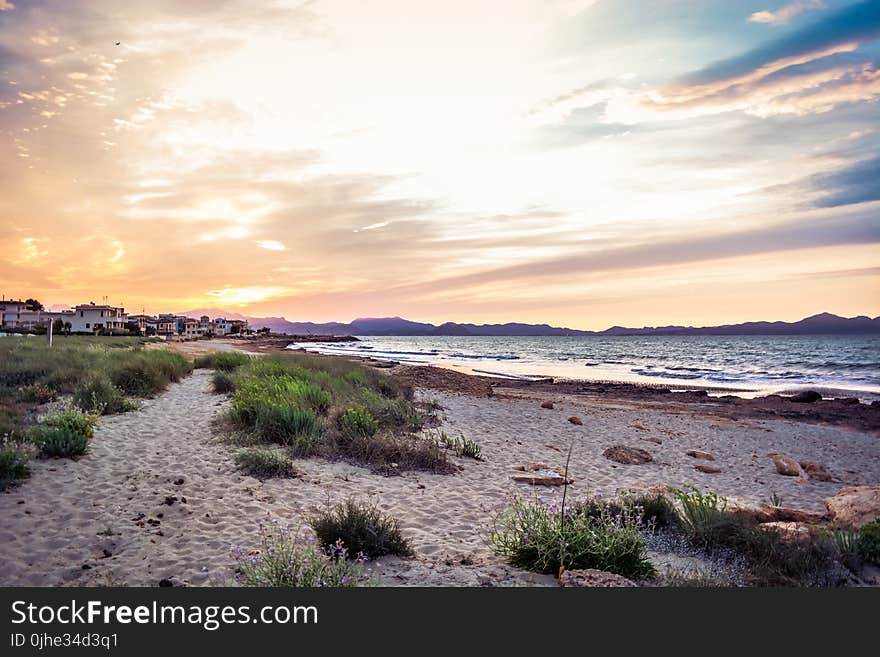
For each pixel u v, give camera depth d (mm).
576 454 12750
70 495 6824
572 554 5273
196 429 11312
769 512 8273
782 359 65312
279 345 104938
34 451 8289
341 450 10125
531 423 16578
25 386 14500
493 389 28703
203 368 27391
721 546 6207
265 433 10547
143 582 4793
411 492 8203
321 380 18281
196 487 7516
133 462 8555
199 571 5020
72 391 14266
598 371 48625
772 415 22359
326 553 5402
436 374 27266
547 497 8445
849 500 8688
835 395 30344
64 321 100750
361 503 7234
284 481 8070
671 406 24172
